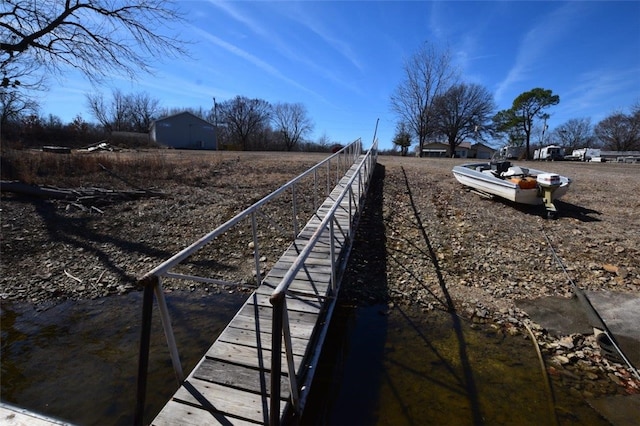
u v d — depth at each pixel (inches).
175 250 270.1
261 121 2317.9
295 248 217.2
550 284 218.4
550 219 309.9
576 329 175.0
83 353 161.0
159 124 1644.9
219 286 223.9
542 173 338.6
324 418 123.0
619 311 186.2
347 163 542.3
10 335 175.9
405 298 207.3
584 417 123.0
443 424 119.7
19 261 251.9
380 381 141.1
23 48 438.3
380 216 324.2
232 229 298.2
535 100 1803.6
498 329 177.8
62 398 133.0
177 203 350.0
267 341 131.0
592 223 300.5
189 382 112.4
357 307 198.5
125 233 293.6
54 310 199.8
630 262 235.9
